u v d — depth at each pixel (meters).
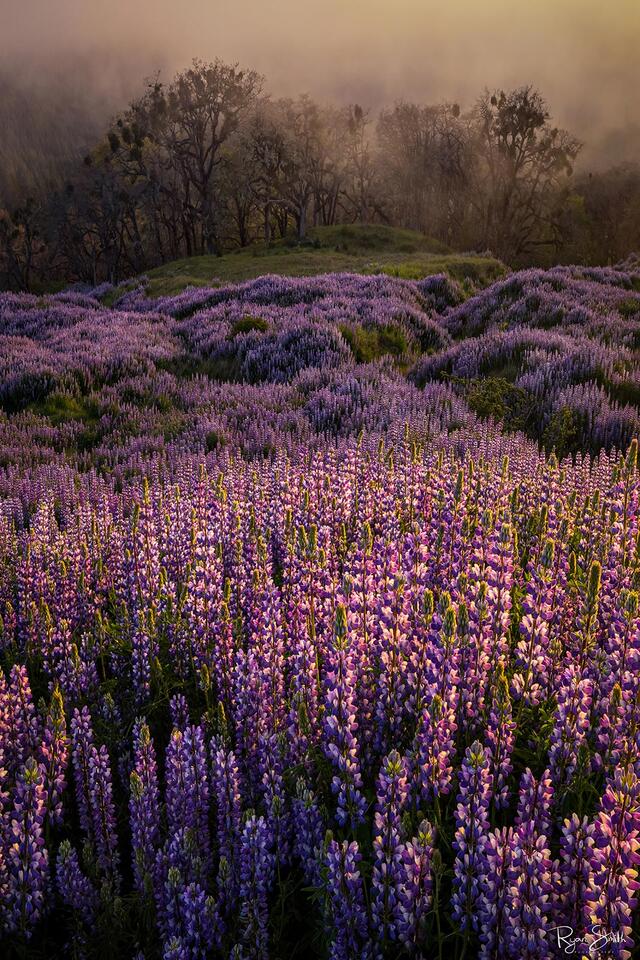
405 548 4.98
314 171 89.62
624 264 39.53
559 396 12.45
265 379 17.62
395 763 2.59
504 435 10.67
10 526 7.83
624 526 4.94
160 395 16.08
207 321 23.44
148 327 23.89
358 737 3.46
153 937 2.98
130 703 4.42
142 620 4.57
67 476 10.23
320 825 2.90
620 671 3.15
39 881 2.90
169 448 12.23
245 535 5.84
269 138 84.88
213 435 12.59
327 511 6.08
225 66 85.44
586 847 2.31
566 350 15.56
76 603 5.56
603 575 4.31
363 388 14.45
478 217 98.62
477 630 3.35
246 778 3.49
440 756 2.85
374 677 3.54
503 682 3.00
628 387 13.16
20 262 105.19
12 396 15.79
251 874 2.80
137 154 89.50
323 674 3.78
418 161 95.50
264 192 88.62
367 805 2.96
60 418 14.75
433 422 11.73
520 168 91.69
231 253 67.31
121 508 8.62
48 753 3.35
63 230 94.94
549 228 97.50
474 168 95.06
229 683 4.12
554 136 89.56
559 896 2.39
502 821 3.10
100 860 3.17
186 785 3.17
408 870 2.43
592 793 2.98
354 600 3.90
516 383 14.09
